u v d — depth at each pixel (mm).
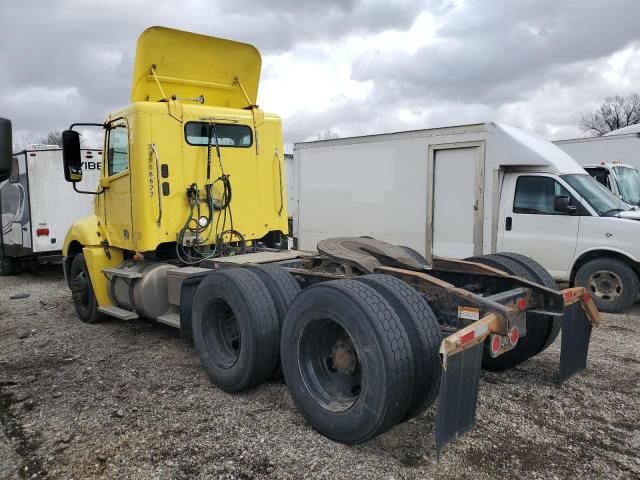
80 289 6770
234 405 4031
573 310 4309
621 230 7262
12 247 11633
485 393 4250
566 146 13156
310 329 3551
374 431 3133
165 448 3383
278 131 6332
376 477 3021
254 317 3967
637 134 11945
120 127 5707
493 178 8102
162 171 5441
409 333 3174
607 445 3393
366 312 3141
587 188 7848
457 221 8555
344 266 4426
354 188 9938
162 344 5734
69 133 5820
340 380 3584
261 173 6188
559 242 7742
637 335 6125
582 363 4539
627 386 4402
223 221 5852
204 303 4438
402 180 9188
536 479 3002
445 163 8656
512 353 4645
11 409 4070
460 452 3299
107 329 6445
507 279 4234
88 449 3396
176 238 5562
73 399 4223
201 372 4797
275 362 4113
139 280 5457
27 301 8617
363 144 9719
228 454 3291
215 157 5773
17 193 11242
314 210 10672
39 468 3186
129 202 5602
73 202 11289
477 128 8211
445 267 4613
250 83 6352
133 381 4594
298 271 4441
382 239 9562
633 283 7262
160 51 5570
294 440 3455
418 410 3332
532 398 4145
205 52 5887
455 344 2930
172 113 5477
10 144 2824
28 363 5176
